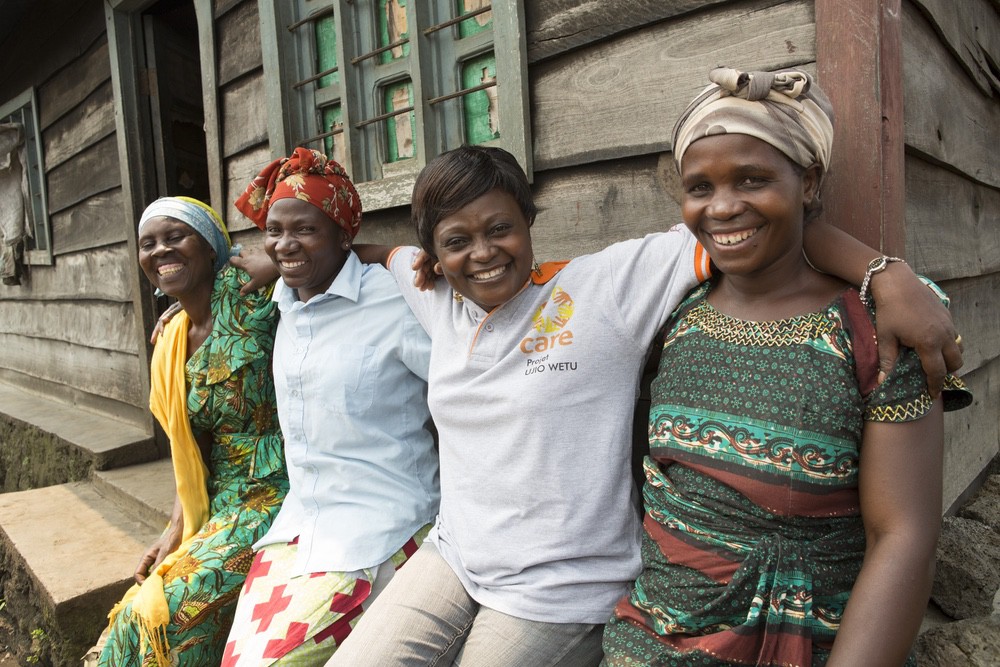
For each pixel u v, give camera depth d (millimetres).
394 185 2068
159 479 3213
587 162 1629
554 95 1675
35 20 4492
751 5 1345
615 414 1257
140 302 3537
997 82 2338
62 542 2721
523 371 1293
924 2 1528
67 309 4609
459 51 1953
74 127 4215
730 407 1005
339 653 1317
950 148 1808
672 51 1458
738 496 1000
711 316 1106
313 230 1640
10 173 4992
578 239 1692
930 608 1675
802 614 939
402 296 1678
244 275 1902
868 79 1205
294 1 2457
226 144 2885
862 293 967
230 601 1713
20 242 5078
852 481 954
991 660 1333
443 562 1419
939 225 1767
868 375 934
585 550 1233
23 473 4434
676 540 1064
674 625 1038
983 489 2264
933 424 919
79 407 4551
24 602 2760
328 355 1650
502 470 1296
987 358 2320
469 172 1244
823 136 984
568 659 1216
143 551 2629
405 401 1704
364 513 1600
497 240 1269
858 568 981
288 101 2473
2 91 5277
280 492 1903
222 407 1872
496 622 1247
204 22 2881
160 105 3607
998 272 2559
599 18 1554
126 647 1638
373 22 2193
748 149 951
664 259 1226
